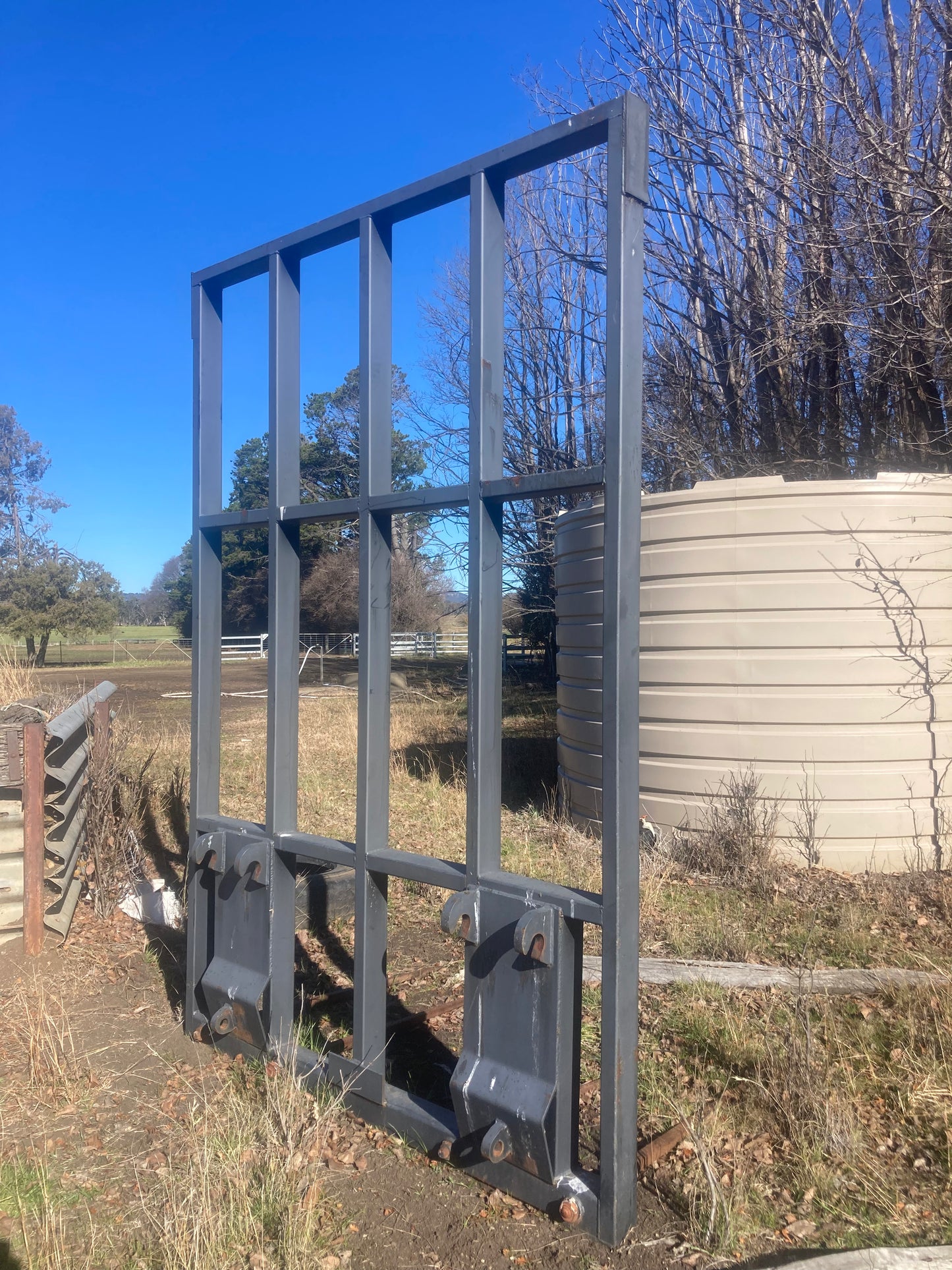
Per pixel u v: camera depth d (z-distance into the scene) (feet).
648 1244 8.04
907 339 26.78
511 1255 7.94
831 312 28.73
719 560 20.42
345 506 10.71
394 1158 9.55
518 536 62.69
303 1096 10.13
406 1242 8.15
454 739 40.16
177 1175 8.95
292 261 11.98
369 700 10.37
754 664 20.21
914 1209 8.36
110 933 16.61
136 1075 11.33
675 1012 12.46
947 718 20.12
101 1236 8.16
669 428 36.96
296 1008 13.57
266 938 11.28
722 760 20.58
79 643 142.31
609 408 8.16
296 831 11.55
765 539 20.07
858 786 19.83
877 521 19.79
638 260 8.29
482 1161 9.09
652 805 21.58
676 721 21.07
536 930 8.15
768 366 31.60
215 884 12.52
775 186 32.09
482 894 9.02
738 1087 10.49
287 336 11.87
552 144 8.75
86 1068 11.45
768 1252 7.85
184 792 25.71
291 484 11.79
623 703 8.00
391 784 30.71
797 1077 9.89
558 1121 8.38
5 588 134.00
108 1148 9.65
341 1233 8.27
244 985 11.42
